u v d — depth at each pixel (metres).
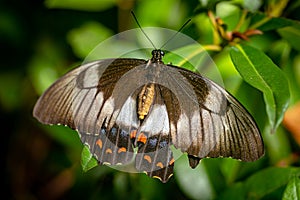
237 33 0.90
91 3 0.97
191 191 0.92
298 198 0.86
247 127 0.85
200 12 0.91
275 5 0.92
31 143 1.01
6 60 1.01
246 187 0.91
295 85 0.94
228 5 0.91
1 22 1.01
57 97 0.85
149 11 0.96
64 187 1.00
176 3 0.95
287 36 0.92
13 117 1.01
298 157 0.94
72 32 0.97
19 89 1.01
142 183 0.94
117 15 0.98
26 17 1.01
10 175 1.02
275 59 0.93
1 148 1.02
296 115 0.94
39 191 1.01
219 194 0.92
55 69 0.99
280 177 0.91
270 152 0.93
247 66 0.88
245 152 0.85
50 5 0.97
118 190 0.96
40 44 1.00
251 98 0.92
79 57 0.97
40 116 0.85
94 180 0.97
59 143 0.99
